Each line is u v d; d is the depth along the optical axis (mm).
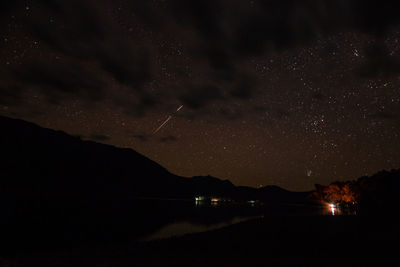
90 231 40031
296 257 15555
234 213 78375
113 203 106312
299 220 35219
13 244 28828
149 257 15828
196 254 16609
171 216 68438
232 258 15594
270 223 32312
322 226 27766
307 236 22062
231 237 22750
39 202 79938
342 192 80062
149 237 34625
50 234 36188
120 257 15828
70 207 79312
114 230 41281
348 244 18250
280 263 14367
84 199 110062
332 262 14250
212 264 14328
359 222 28406
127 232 39125
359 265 13539
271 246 18734
